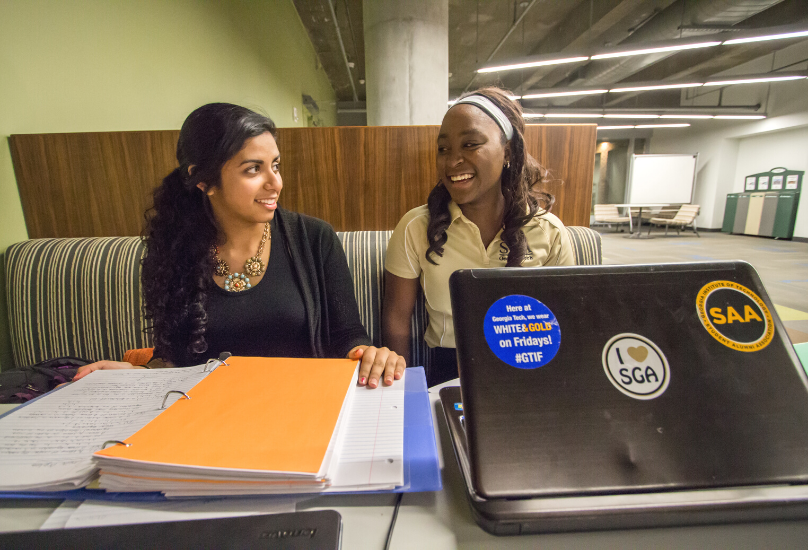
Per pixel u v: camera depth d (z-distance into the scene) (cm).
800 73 515
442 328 91
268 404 40
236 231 75
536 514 28
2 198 118
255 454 31
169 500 32
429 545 28
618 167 1019
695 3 425
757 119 718
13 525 30
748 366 34
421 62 318
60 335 109
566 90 550
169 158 129
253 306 76
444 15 323
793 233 680
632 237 754
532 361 34
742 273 37
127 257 108
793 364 34
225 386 44
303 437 34
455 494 33
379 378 50
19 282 109
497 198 87
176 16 191
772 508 28
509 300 36
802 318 262
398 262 90
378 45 320
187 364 76
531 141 131
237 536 27
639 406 32
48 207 127
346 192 135
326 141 132
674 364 34
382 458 34
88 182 128
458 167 78
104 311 108
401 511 31
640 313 35
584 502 28
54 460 33
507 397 32
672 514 28
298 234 85
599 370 33
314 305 82
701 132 850
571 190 135
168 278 73
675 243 657
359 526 30
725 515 28
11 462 33
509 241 85
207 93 222
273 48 361
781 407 32
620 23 508
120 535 27
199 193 74
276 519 28
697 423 32
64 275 108
